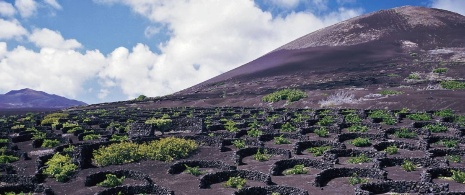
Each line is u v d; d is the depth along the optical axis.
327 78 107.62
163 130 55.72
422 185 27.70
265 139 48.75
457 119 54.09
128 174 35.22
